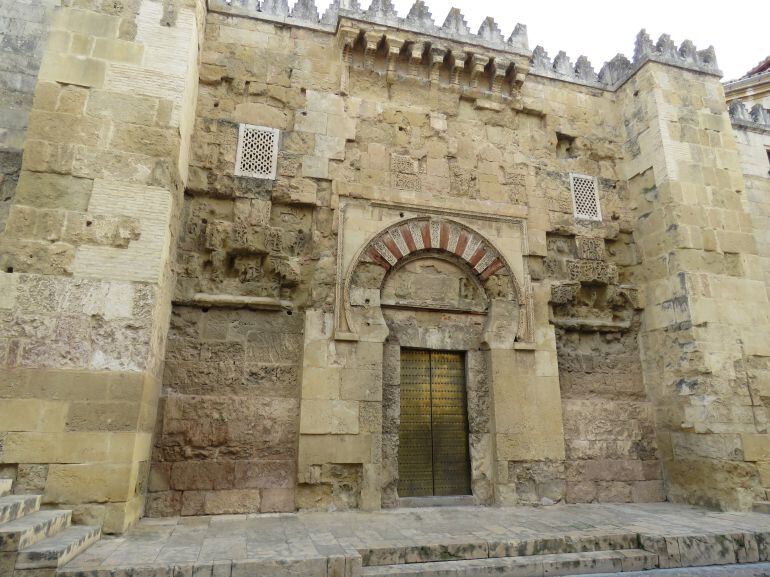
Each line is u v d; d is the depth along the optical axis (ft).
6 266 22.21
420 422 31.37
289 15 35.68
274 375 29.43
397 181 34.12
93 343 22.40
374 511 27.84
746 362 33.22
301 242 31.71
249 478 27.58
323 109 34.14
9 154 29.91
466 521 25.45
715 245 35.27
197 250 29.99
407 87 36.63
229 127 32.12
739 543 22.54
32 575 15.80
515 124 38.34
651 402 35.45
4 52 31.50
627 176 39.63
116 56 26.03
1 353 21.31
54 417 21.34
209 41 33.37
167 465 26.55
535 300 34.42
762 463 30.76
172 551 18.81
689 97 38.60
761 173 45.29
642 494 33.40
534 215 36.35
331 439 28.55
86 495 21.03
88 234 23.44
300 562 17.76
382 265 32.09
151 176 24.97
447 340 32.60
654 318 35.94
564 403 33.88
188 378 28.14
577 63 42.04
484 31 38.65
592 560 20.36
